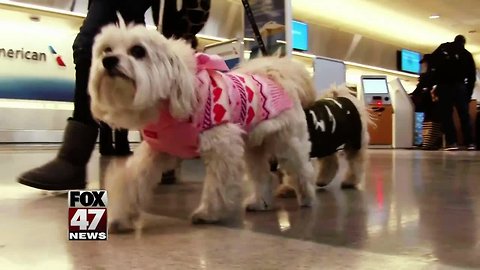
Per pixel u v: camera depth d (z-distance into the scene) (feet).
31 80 27.17
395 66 46.73
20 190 7.29
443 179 9.47
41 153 17.26
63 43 28.45
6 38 26.30
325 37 37.81
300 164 6.02
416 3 36.94
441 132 28.55
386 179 9.51
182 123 4.68
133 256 3.61
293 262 3.41
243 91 5.29
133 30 4.51
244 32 13.25
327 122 7.10
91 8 6.73
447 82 25.67
